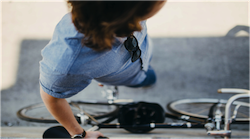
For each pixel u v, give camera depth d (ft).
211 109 4.34
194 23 7.14
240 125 5.89
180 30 7.20
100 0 1.25
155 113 4.46
